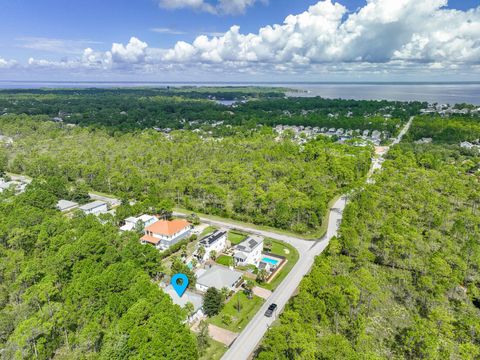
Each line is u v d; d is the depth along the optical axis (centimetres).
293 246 8756
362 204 9575
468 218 8919
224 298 6397
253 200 10988
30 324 4806
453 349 4981
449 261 6944
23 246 7594
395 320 5825
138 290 5494
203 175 13175
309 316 5366
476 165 14962
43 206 9919
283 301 6512
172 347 4516
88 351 5197
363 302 6156
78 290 5584
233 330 5731
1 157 15375
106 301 5512
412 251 7406
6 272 6644
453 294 6531
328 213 10894
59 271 6359
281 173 13850
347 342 4703
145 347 4466
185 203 11450
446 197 10956
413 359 4928
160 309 5084
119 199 12106
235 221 10394
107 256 6694
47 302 5512
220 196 11194
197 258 8056
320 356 4478
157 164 15125
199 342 5197
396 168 14275
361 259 7262
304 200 10275
